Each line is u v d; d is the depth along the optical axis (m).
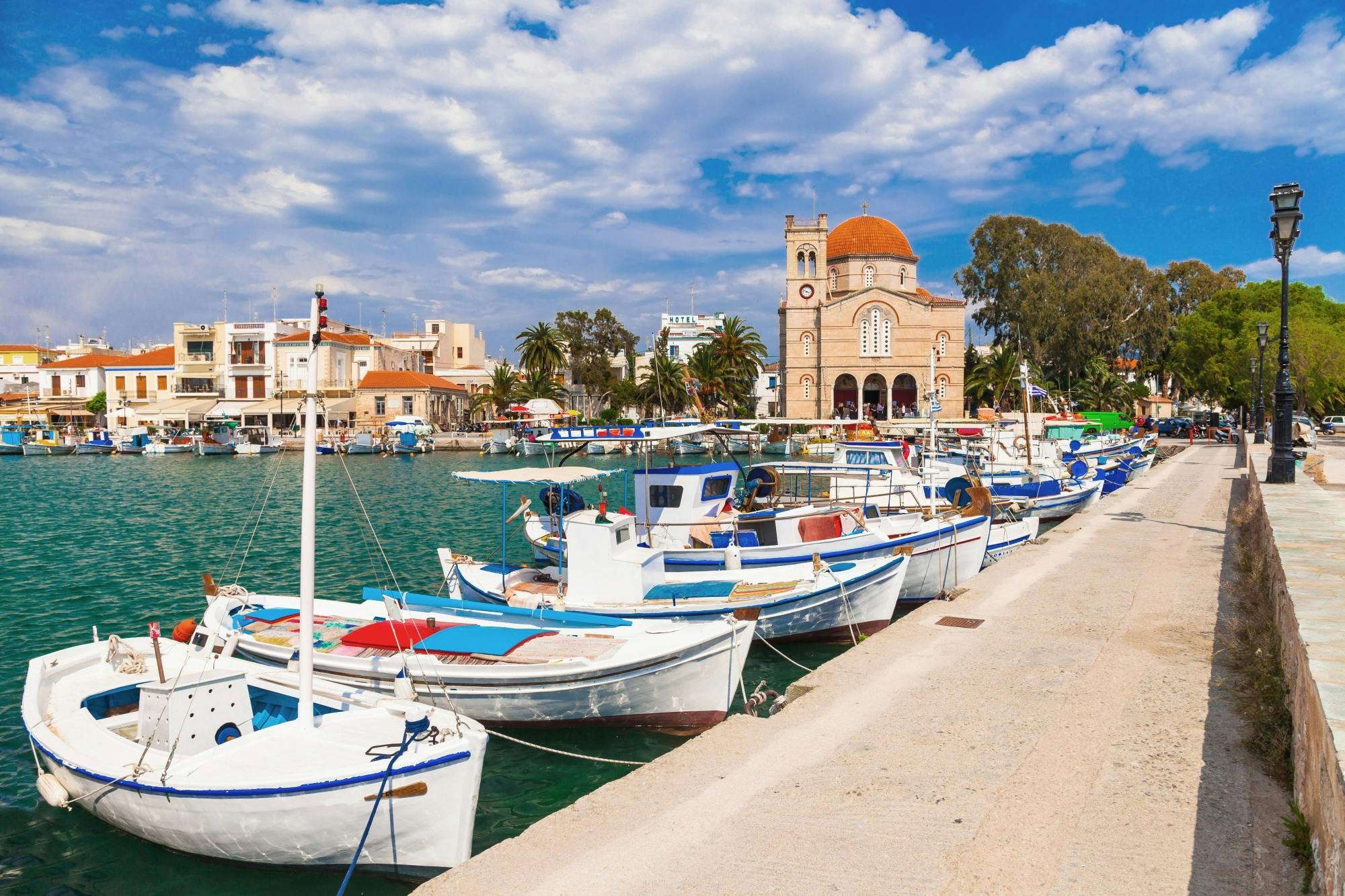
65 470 63.81
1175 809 6.13
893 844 5.89
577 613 13.34
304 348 88.81
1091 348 77.62
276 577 23.28
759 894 5.35
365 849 7.83
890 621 16.48
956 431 35.25
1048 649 10.39
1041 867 5.47
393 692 11.04
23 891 8.15
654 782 7.11
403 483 51.69
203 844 8.22
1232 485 30.77
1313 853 4.88
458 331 130.12
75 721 9.43
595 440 18.17
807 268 88.19
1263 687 7.92
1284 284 19.11
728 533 18.44
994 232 83.12
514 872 5.79
